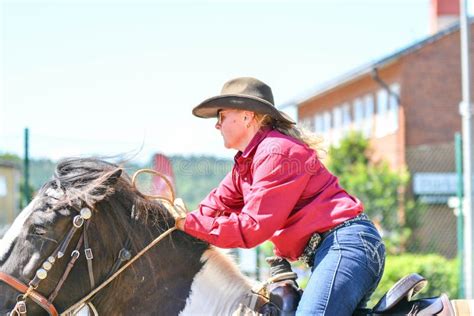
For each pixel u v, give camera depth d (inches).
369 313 193.2
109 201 198.1
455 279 673.0
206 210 210.5
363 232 192.5
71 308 192.2
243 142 205.0
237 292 205.3
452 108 1255.5
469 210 576.4
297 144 196.5
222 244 193.5
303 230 194.2
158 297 199.5
